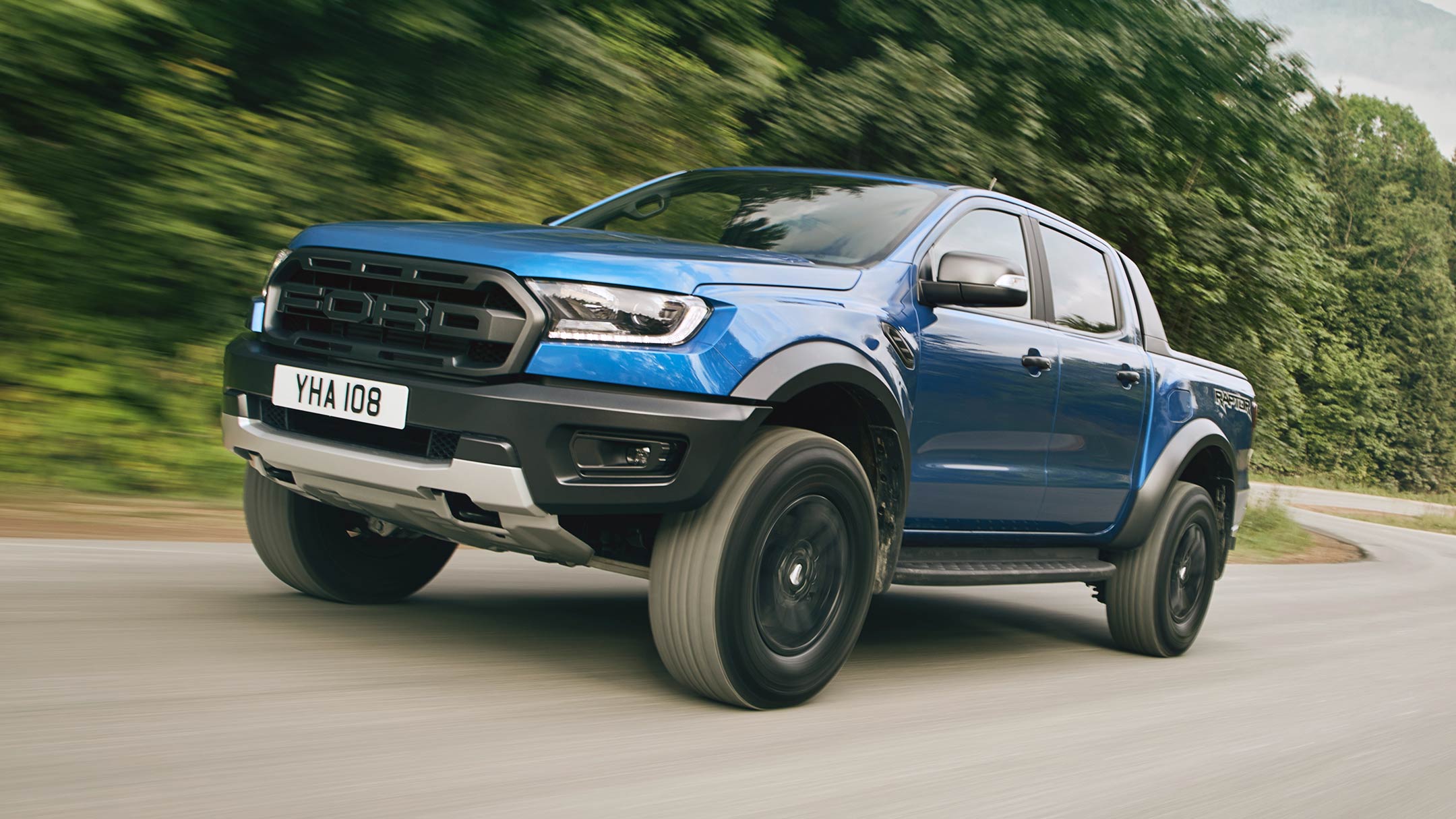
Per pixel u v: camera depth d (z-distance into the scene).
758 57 10.22
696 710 3.39
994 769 3.20
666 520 3.31
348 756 2.63
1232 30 15.04
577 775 2.69
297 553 4.06
